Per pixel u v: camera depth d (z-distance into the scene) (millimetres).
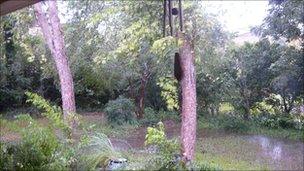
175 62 3164
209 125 3162
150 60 3512
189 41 3164
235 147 2949
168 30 3416
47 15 4383
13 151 3625
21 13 5469
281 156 2732
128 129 3637
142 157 3340
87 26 3941
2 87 6039
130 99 3781
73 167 3410
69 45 4195
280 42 2766
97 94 4172
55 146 3527
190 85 3119
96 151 3502
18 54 6219
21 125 4250
